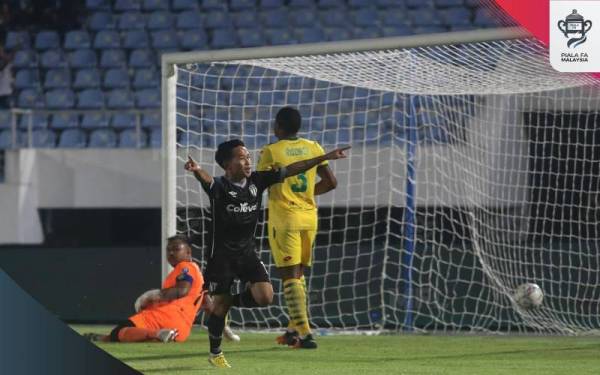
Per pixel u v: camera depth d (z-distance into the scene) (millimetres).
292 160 30000
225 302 24969
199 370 24953
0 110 60469
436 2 65875
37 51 64125
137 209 53500
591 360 27797
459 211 43188
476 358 28219
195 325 38719
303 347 30406
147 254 41062
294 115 30266
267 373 24500
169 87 35250
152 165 52531
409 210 39594
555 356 28828
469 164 47500
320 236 48938
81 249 41562
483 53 34969
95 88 62406
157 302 32312
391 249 39719
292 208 29906
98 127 59688
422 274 39062
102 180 52531
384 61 36062
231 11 66000
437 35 33312
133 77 62844
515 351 30141
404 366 26234
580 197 40938
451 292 38719
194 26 65312
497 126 47812
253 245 25000
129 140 59062
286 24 65500
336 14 65750
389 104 56375
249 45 64562
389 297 39125
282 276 30312
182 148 45812
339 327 39562
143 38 64688
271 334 36375
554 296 38500
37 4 66000
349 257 39938
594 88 43875
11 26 65562
